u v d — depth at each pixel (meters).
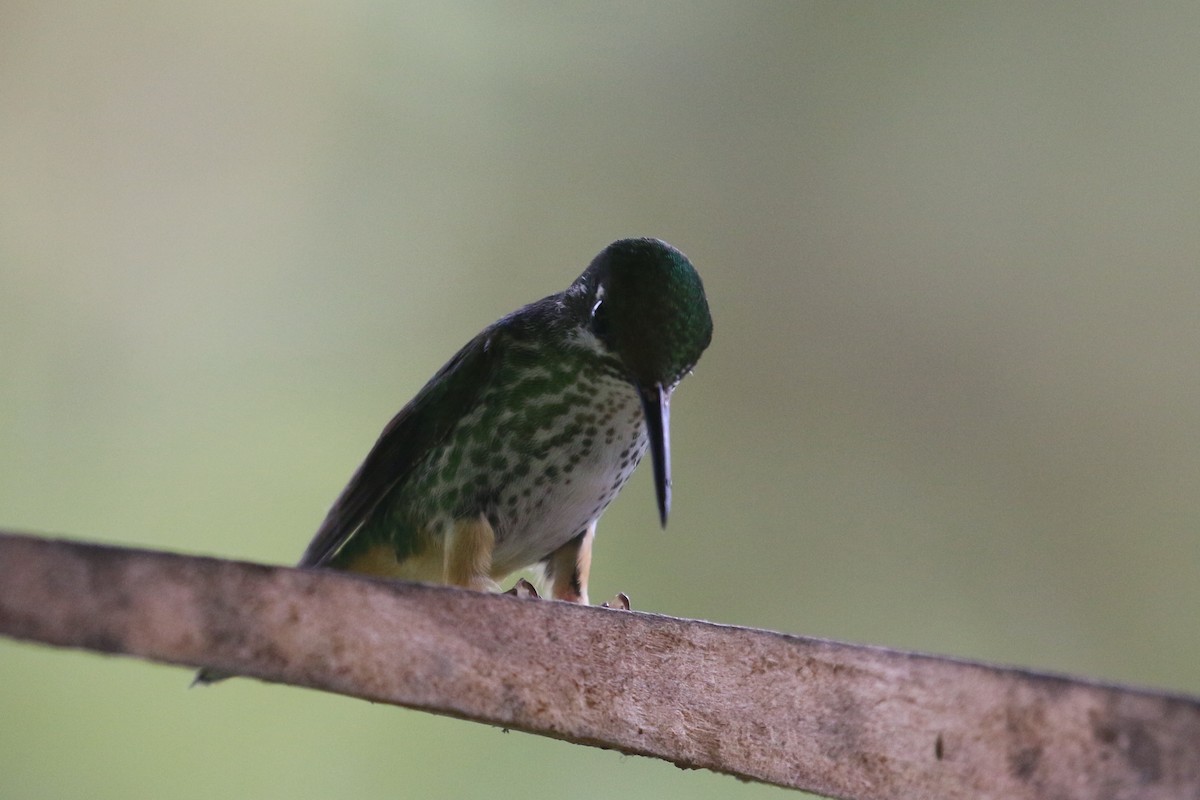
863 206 13.23
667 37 13.70
